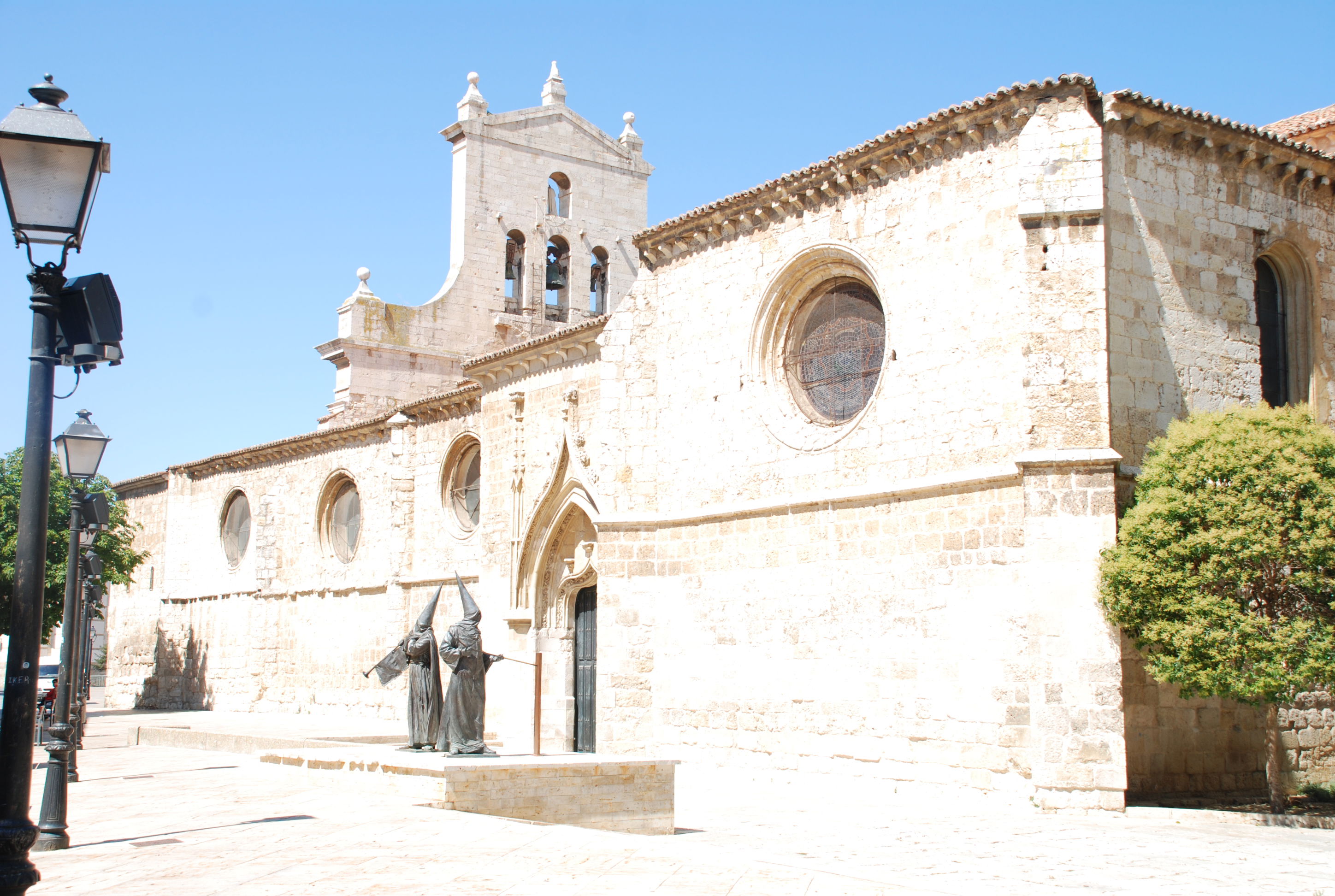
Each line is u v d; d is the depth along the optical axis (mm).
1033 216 21656
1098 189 21438
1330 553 18672
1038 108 22109
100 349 11391
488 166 51125
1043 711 20359
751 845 17016
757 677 26547
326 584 47844
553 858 13086
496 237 51312
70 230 10617
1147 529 19547
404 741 30656
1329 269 25797
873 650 24094
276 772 22406
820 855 16031
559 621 33562
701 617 28172
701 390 29156
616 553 29625
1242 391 23656
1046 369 21297
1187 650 18984
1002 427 22203
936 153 24047
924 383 23797
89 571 37000
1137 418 21922
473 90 51031
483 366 37188
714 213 28828
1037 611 20656
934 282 23859
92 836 15875
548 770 18203
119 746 35938
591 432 32938
